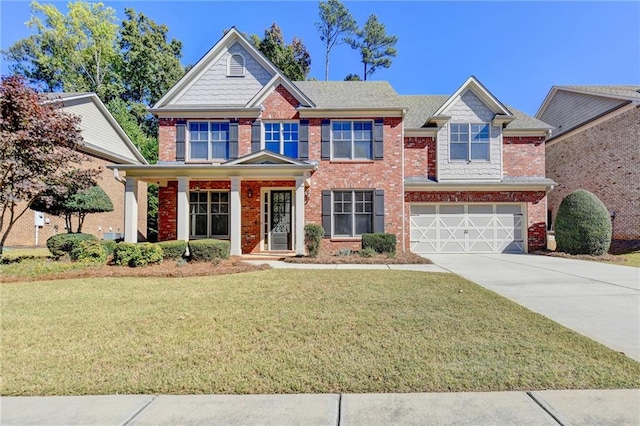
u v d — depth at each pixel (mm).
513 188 15820
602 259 13062
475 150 16109
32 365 3711
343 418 2783
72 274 8969
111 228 21859
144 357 3920
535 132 16406
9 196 10164
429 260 12352
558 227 14891
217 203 15039
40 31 32531
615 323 5258
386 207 14766
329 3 42656
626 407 2930
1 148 9758
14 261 10820
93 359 3869
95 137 20766
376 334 4637
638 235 15891
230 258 11961
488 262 12453
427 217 16062
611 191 17266
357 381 3369
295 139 15008
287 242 14906
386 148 14867
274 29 35500
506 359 3850
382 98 15969
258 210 14766
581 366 3678
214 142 15016
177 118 14961
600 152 17953
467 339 4457
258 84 15492
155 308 5926
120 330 4812
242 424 2709
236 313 5609
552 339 4469
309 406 2967
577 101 19656
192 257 11516
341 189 14797
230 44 15625
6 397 3107
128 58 34906
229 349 4148
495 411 2879
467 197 15961
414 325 5000
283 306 6031
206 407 2955
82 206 13016
